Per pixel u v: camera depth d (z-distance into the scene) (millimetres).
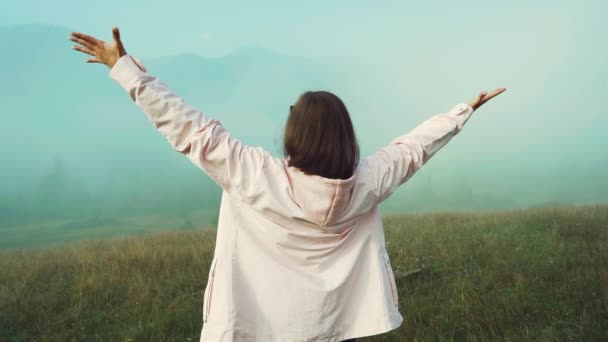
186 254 8422
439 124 2166
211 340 1889
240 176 1875
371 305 2016
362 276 2061
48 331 4746
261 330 1920
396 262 6926
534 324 4121
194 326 4758
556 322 4082
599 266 5723
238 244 1954
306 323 1922
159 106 1785
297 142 1910
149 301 5578
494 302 4691
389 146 2150
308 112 1922
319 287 1952
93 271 6953
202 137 1824
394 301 2062
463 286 5262
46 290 6410
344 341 2053
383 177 2027
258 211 1922
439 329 4191
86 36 1846
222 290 1922
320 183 1862
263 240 1951
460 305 4645
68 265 8180
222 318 1885
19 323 5102
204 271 6969
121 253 8461
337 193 1855
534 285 5105
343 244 2041
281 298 1925
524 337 3824
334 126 1907
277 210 1894
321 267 2000
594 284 4953
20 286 6477
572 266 5934
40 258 10188
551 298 4688
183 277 6586
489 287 5320
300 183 1896
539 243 7480
